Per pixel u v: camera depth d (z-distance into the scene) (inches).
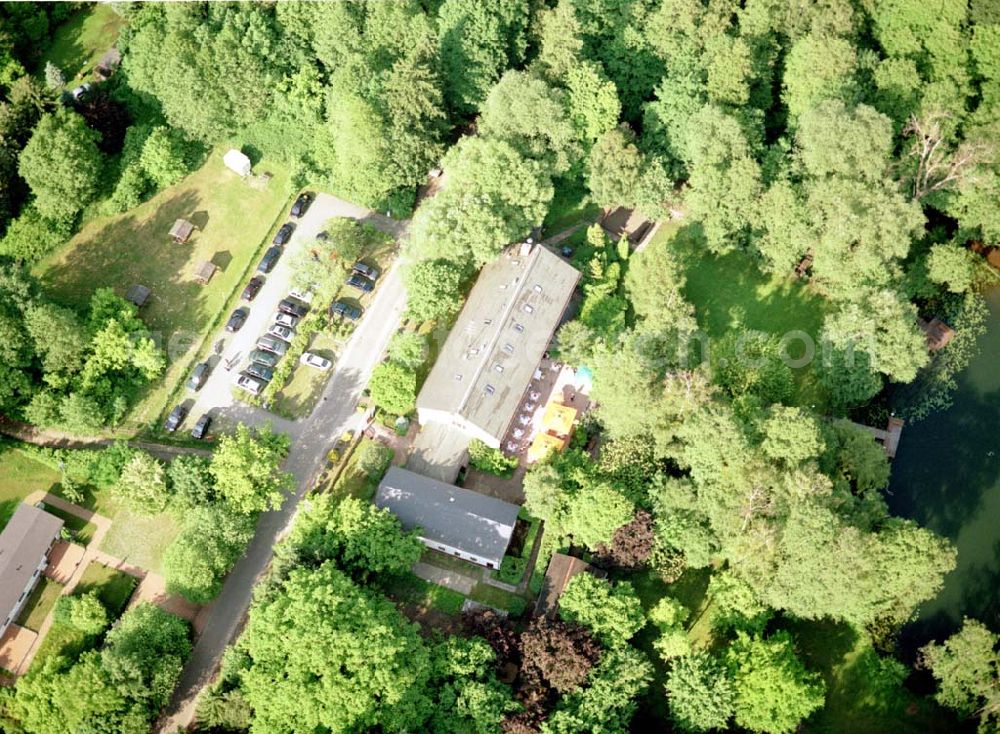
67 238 6338.6
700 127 5949.8
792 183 6077.8
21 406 5797.2
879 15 6397.6
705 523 5344.5
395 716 4894.2
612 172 6082.7
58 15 7062.0
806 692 4963.1
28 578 5354.3
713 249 6240.2
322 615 4965.6
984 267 6343.5
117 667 4992.6
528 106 5964.6
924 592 5108.3
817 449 5231.3
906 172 6092.5
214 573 5295.3
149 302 6176.2
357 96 6117.1
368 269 6235.2
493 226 5861.2
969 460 5895.7
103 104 6496.1
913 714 5236.2
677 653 5108.3
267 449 5467.5
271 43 6540.4
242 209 6466.5
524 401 5910.4
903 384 6053.2
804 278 6230.3
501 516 5482.3
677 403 5467.5
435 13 6712.6
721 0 6259.8
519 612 5378.9
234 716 4992.6
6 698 5108.3
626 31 6397.6
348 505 5354.3
